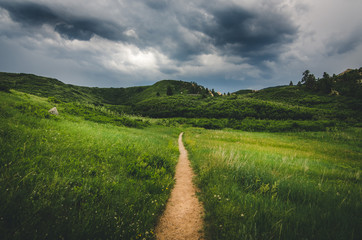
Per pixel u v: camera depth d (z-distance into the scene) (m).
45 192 2.60
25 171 3.00
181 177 6.21
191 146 14.35
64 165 3.89
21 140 4.73
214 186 4.48
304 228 2.56
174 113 90.00
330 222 2.72
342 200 3.68
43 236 1.96
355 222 2.70
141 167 5.41
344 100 87.88
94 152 5.68
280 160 9.20
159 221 3.17
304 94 112.25
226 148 12.42
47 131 6.54
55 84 119.81
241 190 4.20
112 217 2.58
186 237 2.71
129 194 3.43
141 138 12.54
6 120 6.67
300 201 3.74
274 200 3.63
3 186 2.36
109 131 12.97
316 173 7.26
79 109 22.62
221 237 2.57
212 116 78.56
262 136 30.73
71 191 2.86
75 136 7.10
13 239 1.81
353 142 26.06
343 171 8.16
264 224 2.64
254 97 126.81
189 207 3.79
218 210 3.21
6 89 18.03
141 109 105.31
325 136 32.22
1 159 3.21
